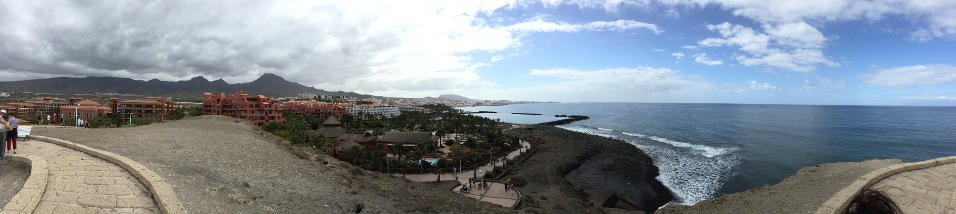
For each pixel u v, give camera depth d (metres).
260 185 17.86
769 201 24.81
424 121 179.50
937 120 170.25
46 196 10.66
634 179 60.16
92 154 16.80
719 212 25.27
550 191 50.28
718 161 73.06
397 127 158.12
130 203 10.97
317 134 87.75
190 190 13.97
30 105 132.12
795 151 81.62
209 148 23.77
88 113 102.75
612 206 46.44
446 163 64.12
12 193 11.19
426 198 23.81
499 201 42.81
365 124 158.38
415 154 65.25
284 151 28.22
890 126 137.88
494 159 72.31
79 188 11.63
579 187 55.00
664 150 88.50
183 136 27.61
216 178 16.92
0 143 14.92
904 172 20.30
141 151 19.88
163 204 10.62
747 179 58.31
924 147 84.94
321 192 19.25
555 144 100.75
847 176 28.06
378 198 20.56
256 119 105.44
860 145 88.31
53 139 20.14
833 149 83.12
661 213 28.86
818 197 22.75
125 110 113.38
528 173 61.56
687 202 48.19
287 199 16.80
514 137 108.38
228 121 48.47
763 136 111.00
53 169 13.53
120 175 13.48
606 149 90.56
